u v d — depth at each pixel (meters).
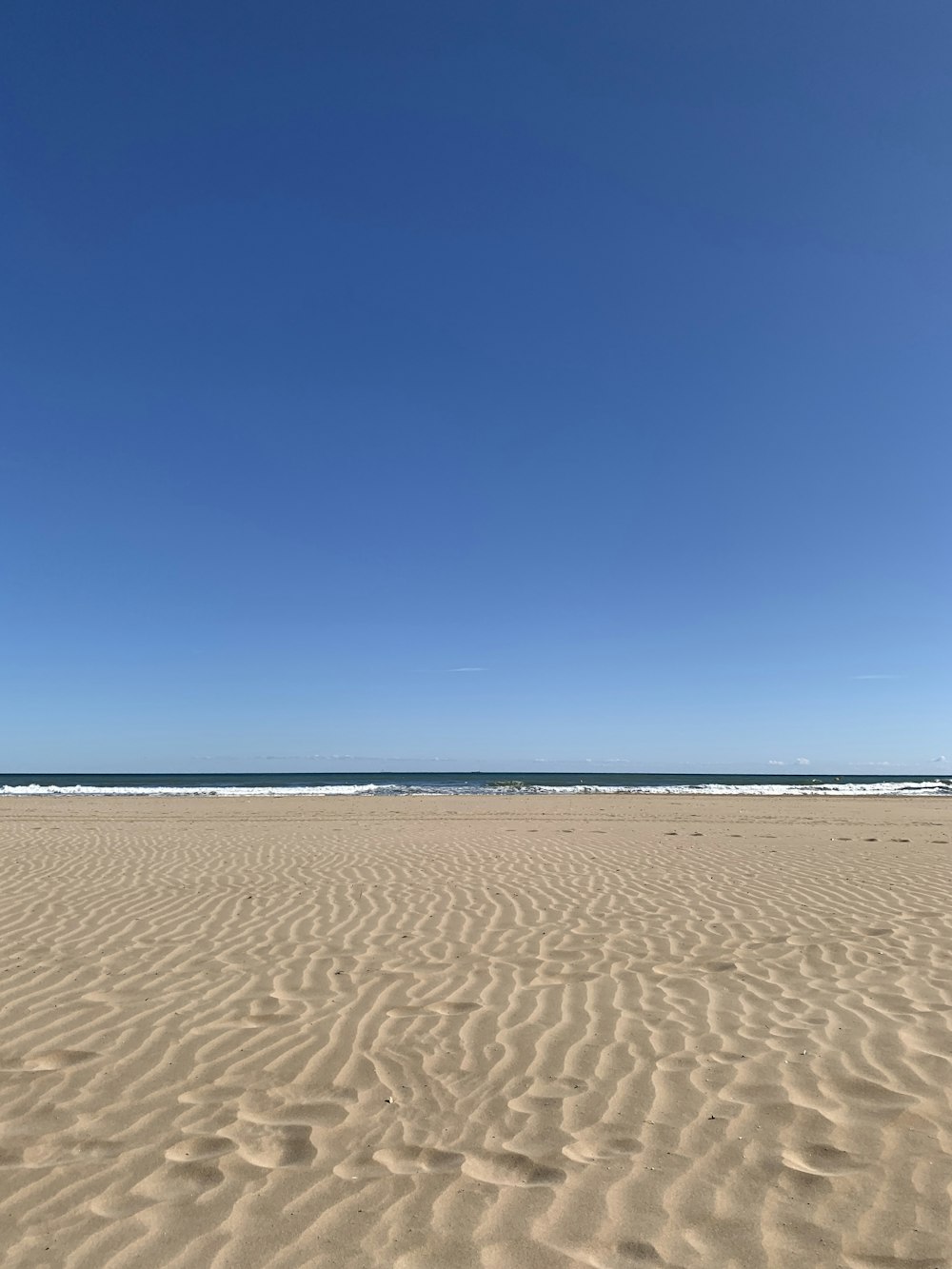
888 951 6.25
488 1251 2.67
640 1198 2.95
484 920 7.48
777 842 14.10
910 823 18.95
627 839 14.62
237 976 5.70
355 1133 3.46
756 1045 4.36
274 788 40.34
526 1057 4.25
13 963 6.02
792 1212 2.85
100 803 28.09
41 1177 3.13
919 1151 3.23
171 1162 3.23
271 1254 2.66
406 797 32.34
